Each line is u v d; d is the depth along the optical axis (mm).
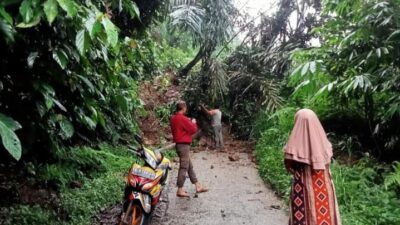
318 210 2969
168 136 9828
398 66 5168
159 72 12664
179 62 14414
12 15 2156
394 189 5055
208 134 10641
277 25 11086
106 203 4746
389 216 4281
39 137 3488
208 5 9969
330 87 5441
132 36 8023
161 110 10961
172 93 12062
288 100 9234
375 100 6168
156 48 11133
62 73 2971
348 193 4914
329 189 3021
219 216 4875
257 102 10383
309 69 5355
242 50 11406
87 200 4523
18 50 2697
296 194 3068
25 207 3666
